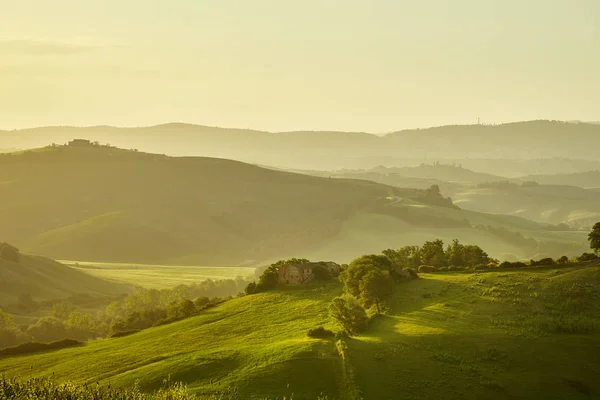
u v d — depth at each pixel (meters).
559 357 78.81
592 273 107.19
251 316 118.81
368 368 75.62
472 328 89.31
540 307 96.88
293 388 72.25
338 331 91.31
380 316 101.44
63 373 97.88
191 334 111.25
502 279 114.06
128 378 83.88
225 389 73.50
